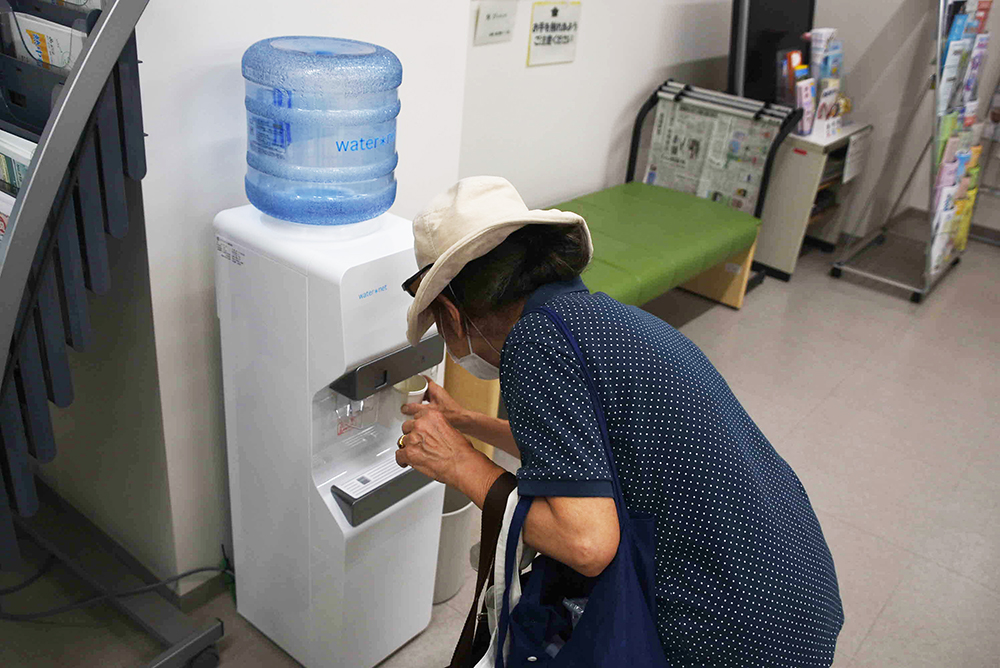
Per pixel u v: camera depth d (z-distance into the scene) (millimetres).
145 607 2025
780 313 4164
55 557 2230
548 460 1061
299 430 1667
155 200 1631
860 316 4223
